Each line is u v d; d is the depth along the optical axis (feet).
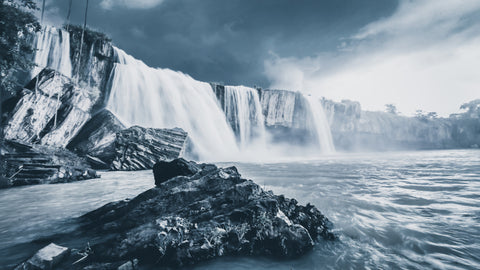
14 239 16.29
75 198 30.25
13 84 56.34
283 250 13.84
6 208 25.22
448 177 43.04
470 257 12.96
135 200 20.95
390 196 27.50
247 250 14.02
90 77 110.83
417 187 33.19
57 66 102.63
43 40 99.86
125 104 115.24
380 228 17.40
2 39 48.60
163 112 124.36
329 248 14.58
